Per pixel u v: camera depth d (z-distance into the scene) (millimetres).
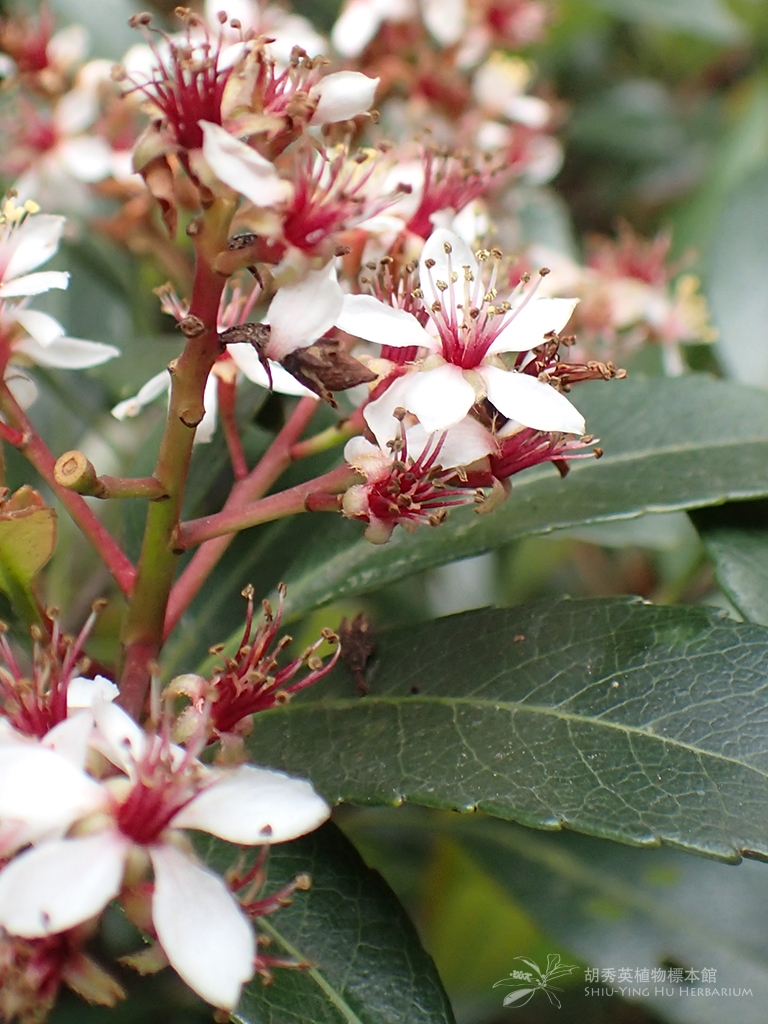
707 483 144
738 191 185
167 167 124
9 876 114
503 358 139
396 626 141
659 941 148
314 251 123
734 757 127
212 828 119
